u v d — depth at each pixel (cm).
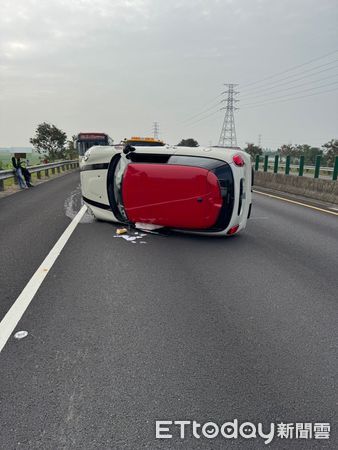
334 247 536
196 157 534
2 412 192
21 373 224
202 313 312
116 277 394
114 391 210
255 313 315
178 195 530
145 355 246
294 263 457
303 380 223
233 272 420
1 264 430
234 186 524
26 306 317
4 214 766
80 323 288
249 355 249
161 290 360
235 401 204
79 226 644
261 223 712
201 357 245
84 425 185
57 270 411
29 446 171
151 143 1173
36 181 1686
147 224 581
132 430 183
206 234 570
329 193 1082
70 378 220
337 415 196
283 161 2386
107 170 615
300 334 280
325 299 348
